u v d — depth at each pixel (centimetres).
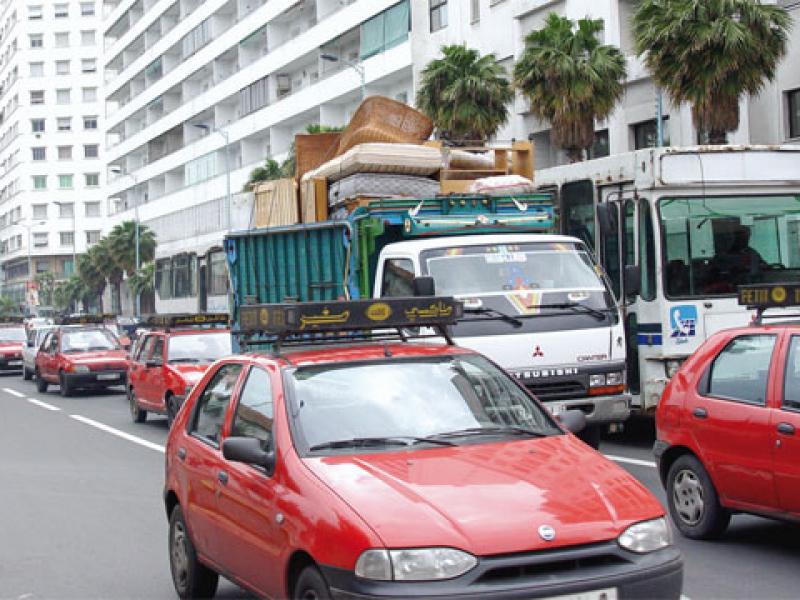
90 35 11662
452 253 1202
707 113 2345
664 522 520
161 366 1847
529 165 1586
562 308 1184
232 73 6781
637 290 1245
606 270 1383
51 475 1395
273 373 631
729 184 1319
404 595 468
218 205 6725
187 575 720
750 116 2788
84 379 2766
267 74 5966
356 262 1299
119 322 4806
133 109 8781
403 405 614
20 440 1828
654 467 1205
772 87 2725
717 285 1313
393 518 491
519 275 1195
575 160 2792
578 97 2700
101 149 11631
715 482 815
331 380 625
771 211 1340
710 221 1316
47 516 1106
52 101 11650
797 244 1349
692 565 770
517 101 3753
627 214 1348
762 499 771
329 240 1374
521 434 608
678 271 1297
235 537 614
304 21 5834
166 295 3334
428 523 487
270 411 613
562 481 532
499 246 1216
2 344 4041
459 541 478
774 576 738
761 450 765
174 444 746
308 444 577
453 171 1518
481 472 538
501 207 1330
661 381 1290
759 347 796
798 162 1346
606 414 1181
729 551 810
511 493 513
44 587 811
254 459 581
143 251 7750
